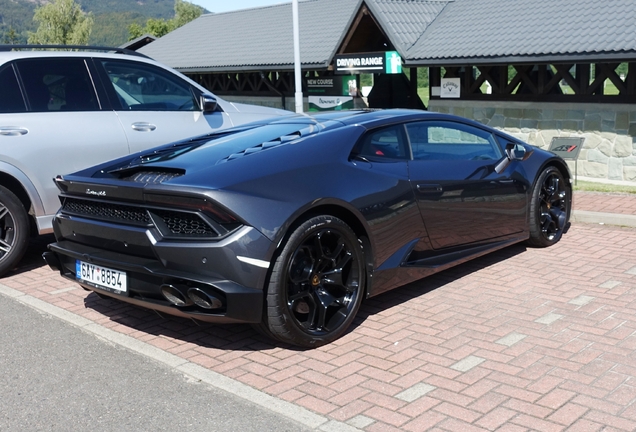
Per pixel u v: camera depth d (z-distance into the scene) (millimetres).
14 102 6004
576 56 10859
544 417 3199
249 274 3812
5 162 5844
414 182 4848
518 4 13734
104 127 6441
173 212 3982
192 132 7066
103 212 4418
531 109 12227
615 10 11680
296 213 3969
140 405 3490
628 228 7117
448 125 5453
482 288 5250
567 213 6660
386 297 5133
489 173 5590
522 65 12172
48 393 3654
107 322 4766
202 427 3240
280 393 3570
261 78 20438
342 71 16703
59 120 6191
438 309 4809
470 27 13633
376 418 3250
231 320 3873
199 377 3803
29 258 6637
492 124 12969
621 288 5121
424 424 3174
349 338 4332
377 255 4539
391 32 14180
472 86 13281
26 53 6215
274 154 4281
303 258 4109
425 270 4941
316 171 4277
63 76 6367
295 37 14711
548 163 6406
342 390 3580
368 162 4648
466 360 3904
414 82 18453
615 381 3564
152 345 4305
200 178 3984
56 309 5039
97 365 4020
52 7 84188
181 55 23328
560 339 4168
